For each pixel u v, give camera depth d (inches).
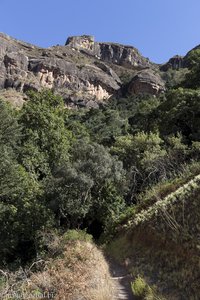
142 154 1024.2
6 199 849.5
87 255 505.4
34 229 740.7
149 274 442.0
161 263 445.4
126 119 2223.2
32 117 1189.1
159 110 1533.0
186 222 446.3
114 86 4692.4
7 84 4163.4
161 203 554.3
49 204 756.6
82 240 619.5
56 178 774.5
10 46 4672.7
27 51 4948.3
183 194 503.2
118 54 6230.3
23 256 760.3
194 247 394.6
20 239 764.6
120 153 1061.8
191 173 692.1
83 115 2608.3
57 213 789.2
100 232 864.9
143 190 898.7
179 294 356.5
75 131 1488.7
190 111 1222.3
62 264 466.9
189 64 1935.3
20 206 787.4
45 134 1152.2
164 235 476.1
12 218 777.6
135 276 458.3
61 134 1194.6
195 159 872.9
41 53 4958.2
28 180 884.6
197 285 347.6
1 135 976.3
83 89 4539.9
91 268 450.3
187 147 978.7
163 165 931.3
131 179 950.4
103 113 2519.7
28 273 488.1
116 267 545.6
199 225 419.8
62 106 1363.2
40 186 844.0
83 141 862.5
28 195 803.4
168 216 483.2
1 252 749.3
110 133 1776.6
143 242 546.6
